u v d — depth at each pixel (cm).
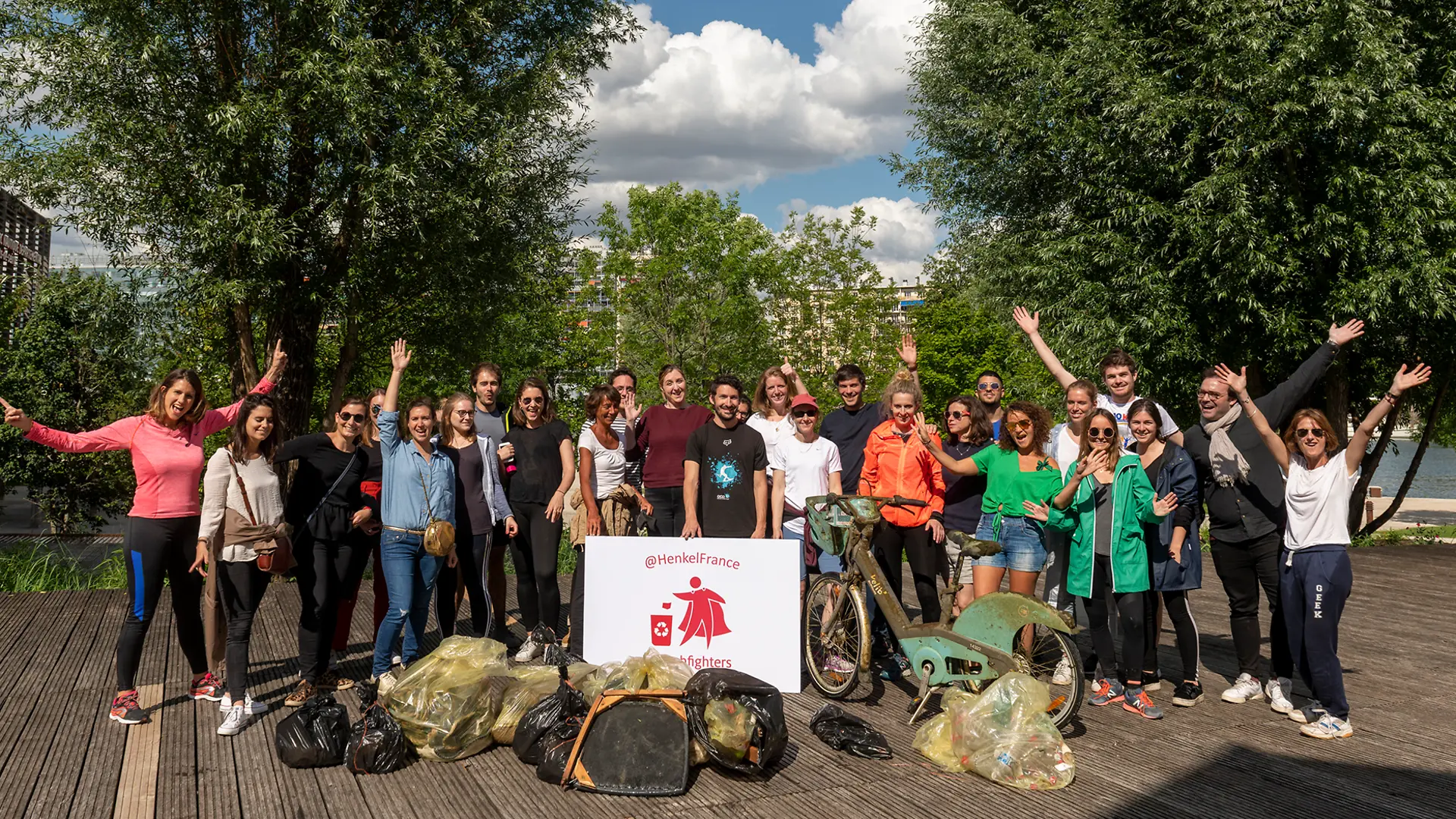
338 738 434
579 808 387
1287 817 386
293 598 832
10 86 1173
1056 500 535
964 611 486
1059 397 1608
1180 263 1373
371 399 593
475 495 598
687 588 576
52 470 1956
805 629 580
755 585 573
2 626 718
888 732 492
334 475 536
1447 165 1333
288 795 399
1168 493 527
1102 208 1521
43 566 1023
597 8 1530
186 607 521
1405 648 707
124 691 493
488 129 1356
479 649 476
